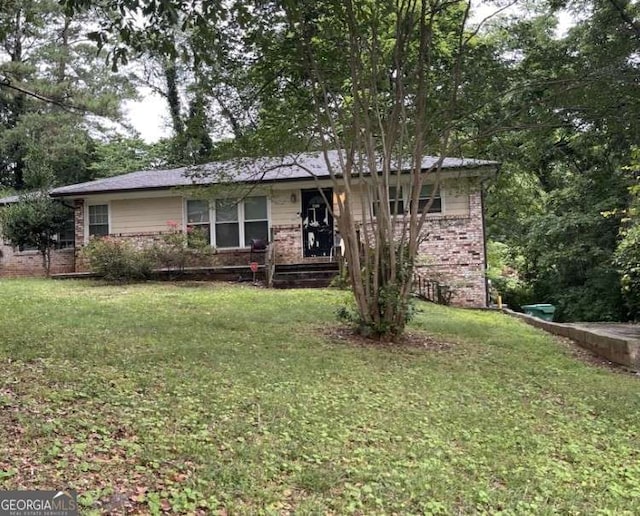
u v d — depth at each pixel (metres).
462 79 9.02
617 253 12.89
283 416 4.71
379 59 8.60
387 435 4.57
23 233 17.02
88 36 5.25
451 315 12.15
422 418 5.11
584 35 11.53
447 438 4.69
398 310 8.69
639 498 3.83
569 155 17.92
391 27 8.52
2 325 7.47
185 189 11.41
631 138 9.73
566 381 7.15
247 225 16.44
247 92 9.25
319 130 8.88
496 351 8.71
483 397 6.06
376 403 5.41
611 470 4.33
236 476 3.50
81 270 16.62
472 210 14.97
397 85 8.37
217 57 8.03
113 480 3.29
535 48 9.52
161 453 3.70
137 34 5.30
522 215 21.64
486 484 3.85
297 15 7.39
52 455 3.48
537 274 20.95
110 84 19.89
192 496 3.18
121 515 2.94
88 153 28.70
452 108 8.77
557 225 18.06
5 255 18.14
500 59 9.09
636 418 5.77
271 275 14.55
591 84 8.79
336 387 5.84
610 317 17.52
